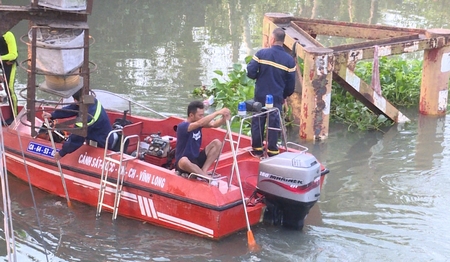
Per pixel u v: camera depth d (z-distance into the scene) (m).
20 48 20.69
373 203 10.65
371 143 13.70
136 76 18.30
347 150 13.25
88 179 10.29
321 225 9.84
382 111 14.72
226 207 9.00
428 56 15.38
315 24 16.38
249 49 21.84
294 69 11.24
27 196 10.88
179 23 25.88
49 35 8.77
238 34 24.19
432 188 11.24
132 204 9.93
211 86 16.58
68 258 8.85
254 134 10.52
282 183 9.26
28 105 9.25
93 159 10.27
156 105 15.71
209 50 21.62
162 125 11.77
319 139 13.85
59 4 8.46
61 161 10.57
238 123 14.38
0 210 10.32
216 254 8.96
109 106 12.37
